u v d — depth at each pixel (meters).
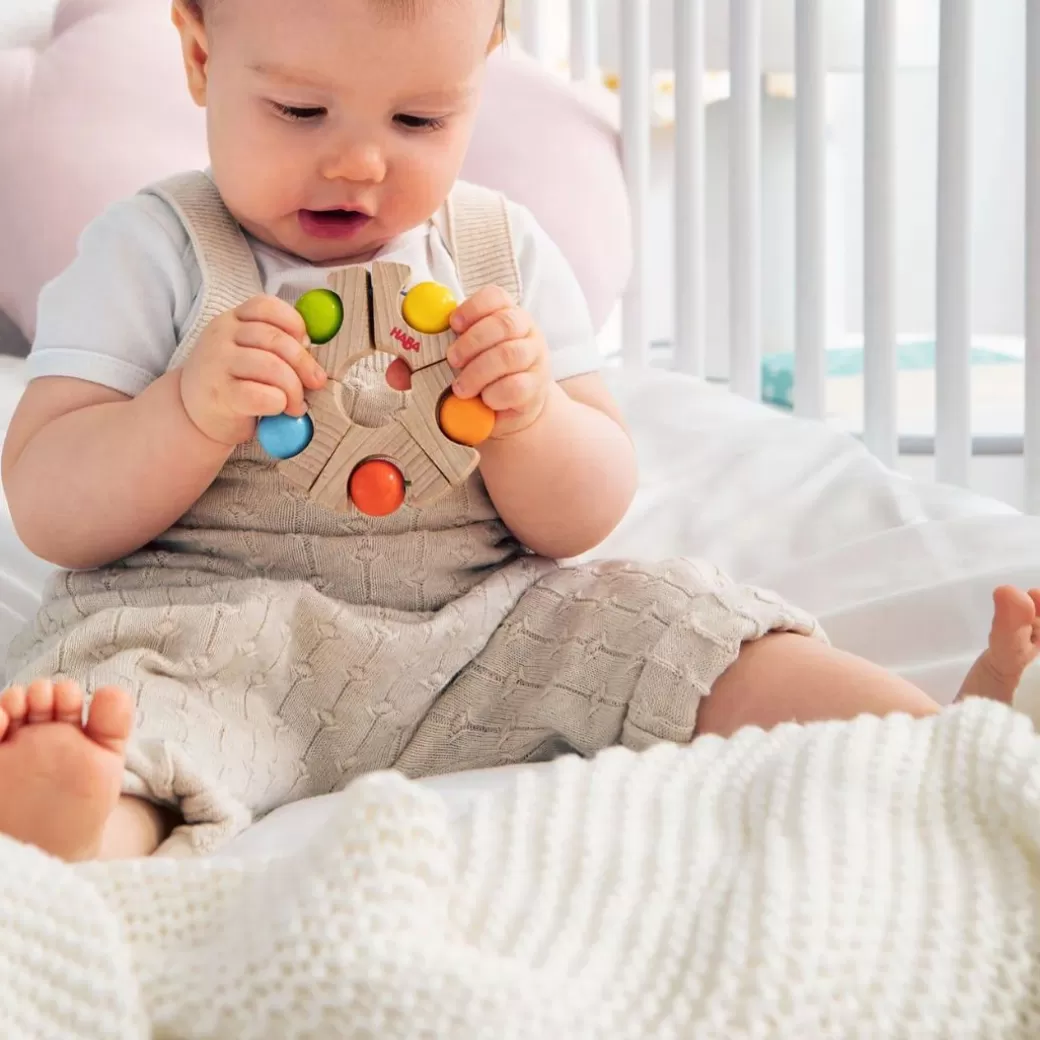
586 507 0.96
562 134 1.69
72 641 0.84
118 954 0.51
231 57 0.89
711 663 0.86
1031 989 0.52
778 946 0.51
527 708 0.91
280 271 0.96
